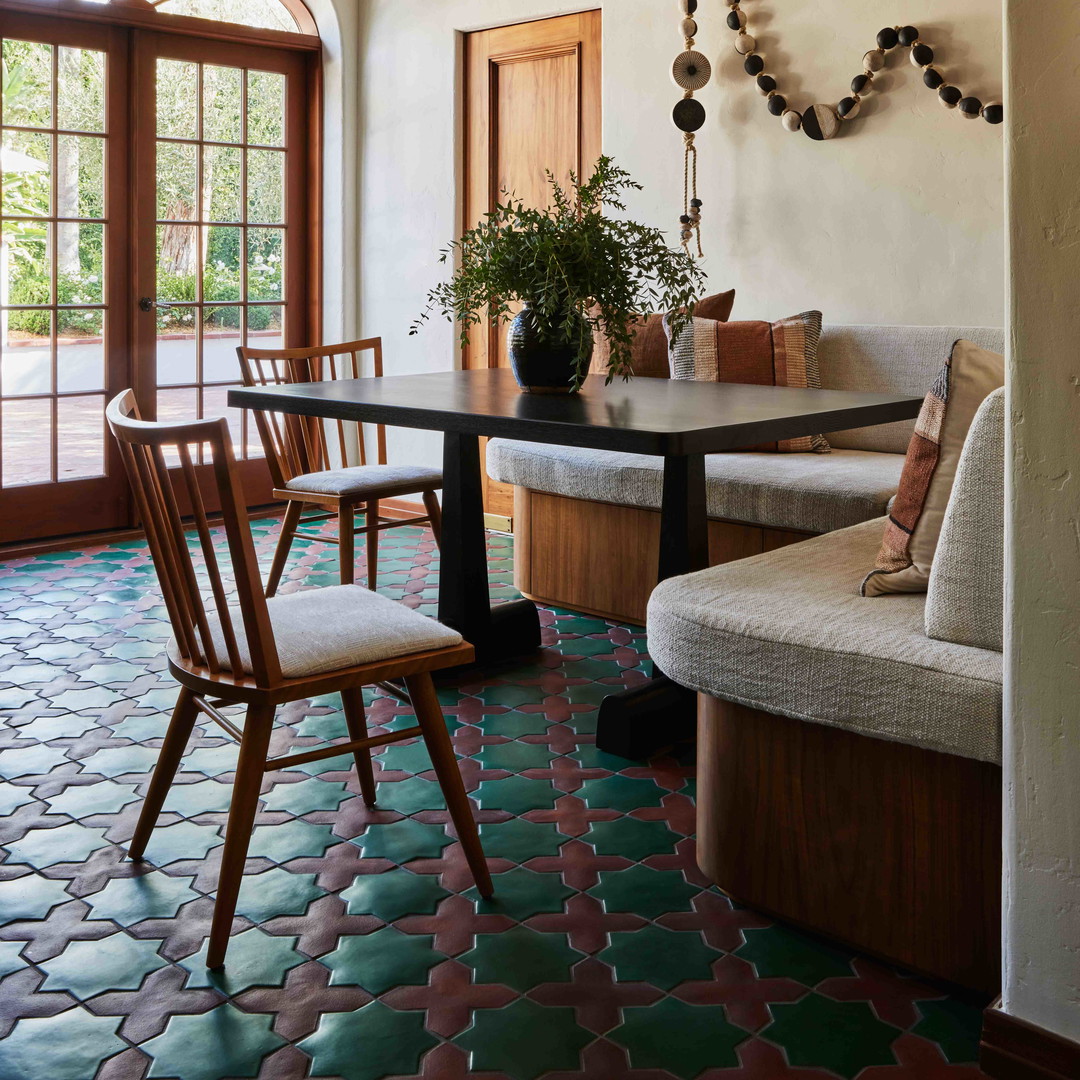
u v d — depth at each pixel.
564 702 3.09
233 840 1.84
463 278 3.02
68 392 4.89
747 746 1.99
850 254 4.08
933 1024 1.72
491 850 2.26
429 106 5.22
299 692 1.85
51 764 2.62
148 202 5.02
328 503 3.59
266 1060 1.62
